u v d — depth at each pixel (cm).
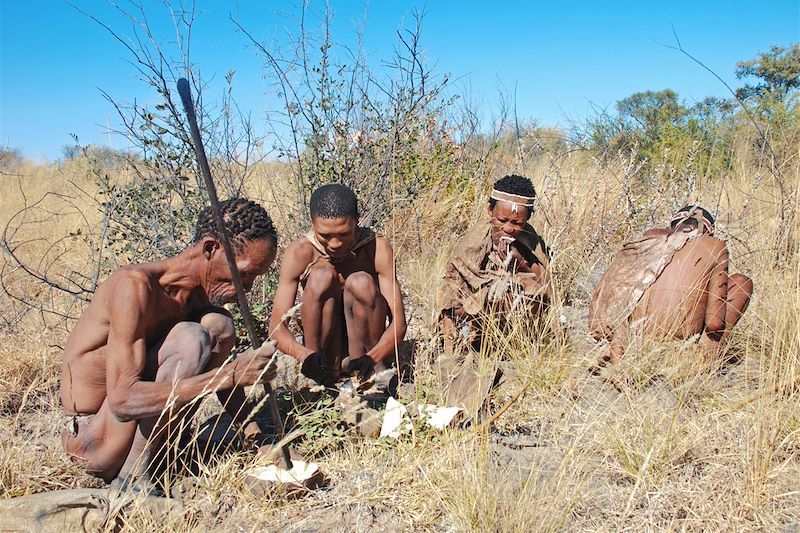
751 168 641
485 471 272
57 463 300
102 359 277
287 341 347
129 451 278
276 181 596
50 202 870
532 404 354
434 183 658
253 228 272
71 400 281
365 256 372
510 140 751
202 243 275
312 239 361
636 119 861
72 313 474
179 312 287
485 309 411
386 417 320
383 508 275
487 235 416
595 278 524
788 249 441
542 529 251
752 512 260
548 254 431
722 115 798
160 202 482
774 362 332
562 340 404
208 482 283
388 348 356
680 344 366
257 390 353
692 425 308
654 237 392
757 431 285
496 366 350
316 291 352
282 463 288
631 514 265
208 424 340
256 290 458
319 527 266
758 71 929
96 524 250
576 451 304
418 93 583
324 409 320
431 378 374
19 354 402
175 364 272
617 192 627
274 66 511
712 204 571
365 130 571
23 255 650
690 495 271
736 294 376
